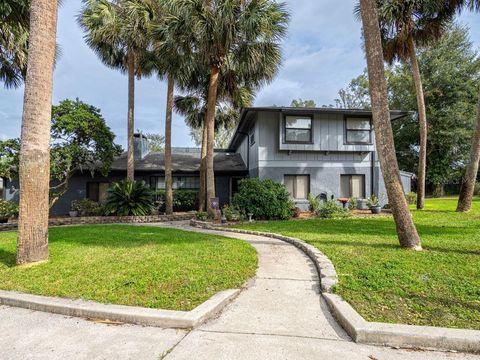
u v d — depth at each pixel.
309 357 2.32
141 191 13.23
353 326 2.62
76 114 12.78
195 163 17.81
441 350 2.42
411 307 3.06
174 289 3.71
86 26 12.98
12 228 10.80
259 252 5.85
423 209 12.80
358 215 11.79
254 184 11.48
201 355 2.36
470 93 22.91
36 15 5.04
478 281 3.75
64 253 5.70
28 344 2.59
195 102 15.58
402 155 26.33
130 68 13.51
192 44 10.87
